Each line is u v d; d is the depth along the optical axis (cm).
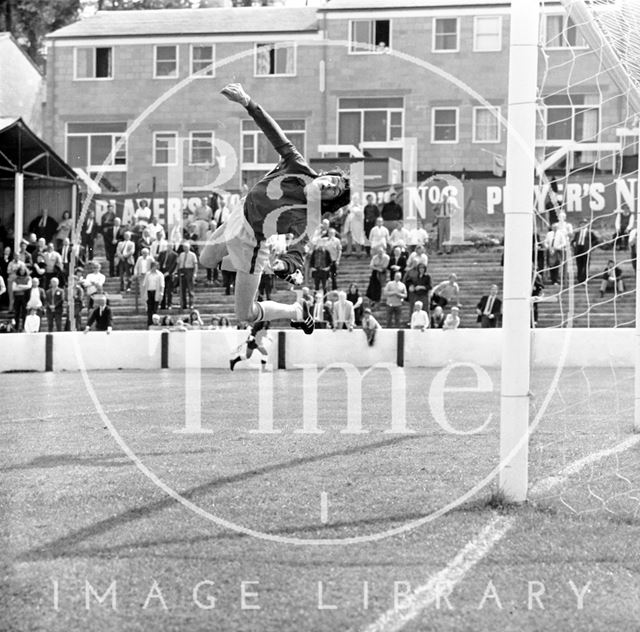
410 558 636
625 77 955
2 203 2948
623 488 841
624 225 2903
